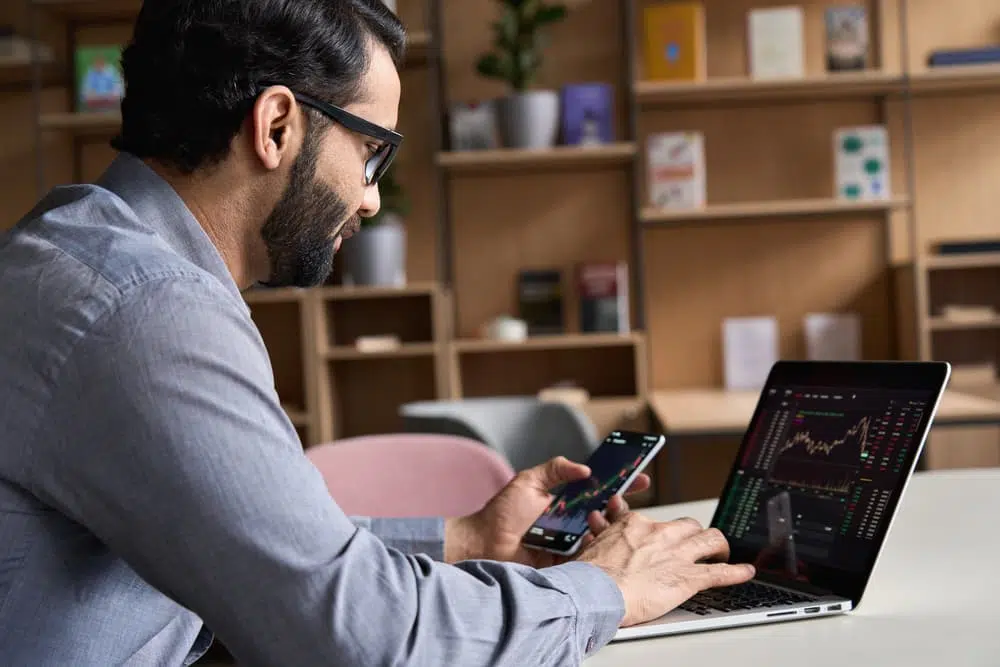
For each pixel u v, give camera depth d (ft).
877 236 12.78
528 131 11.91
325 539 2.45
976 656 2.79
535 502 3.84
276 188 2.88
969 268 12.59
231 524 2.35
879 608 3.29
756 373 12.62
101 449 2.37
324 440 12.09
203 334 2.45
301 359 13.21
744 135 12.79
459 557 3.82
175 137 2.80
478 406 10.21
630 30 12.21
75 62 12.69
